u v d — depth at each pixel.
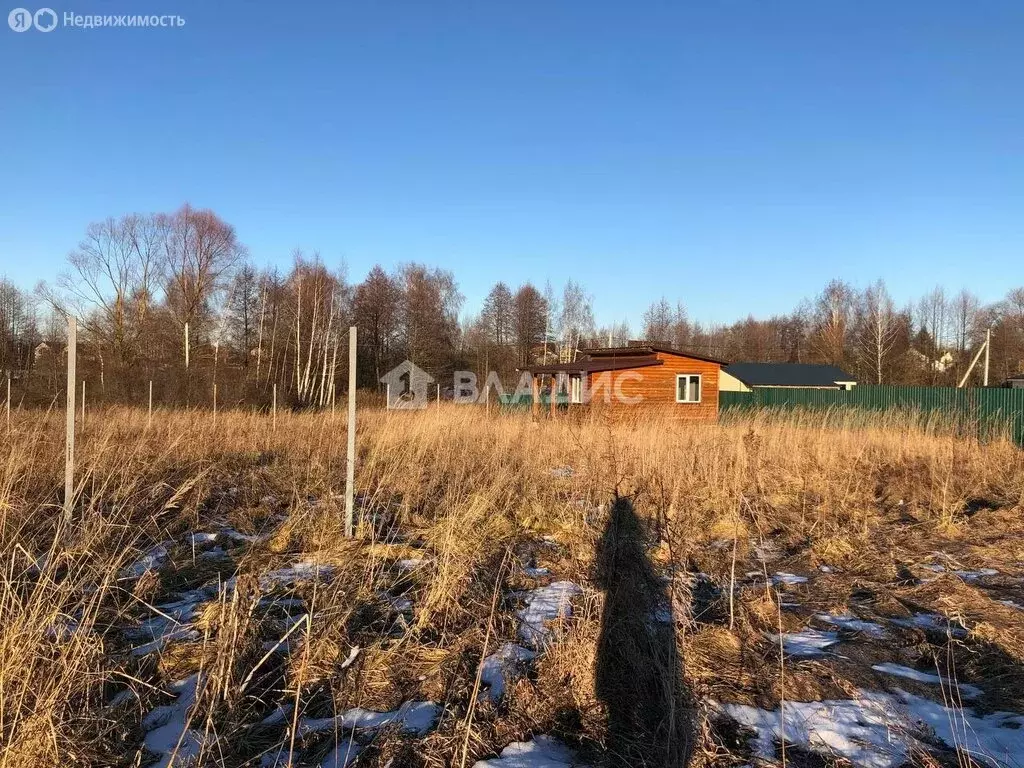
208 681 3.17
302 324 41.31
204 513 7.30
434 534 6.24
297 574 5.21
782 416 15.19
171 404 22.38
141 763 2.83
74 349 5.41
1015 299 55.81
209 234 43.41
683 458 9.35
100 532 4.64
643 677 3.53
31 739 2.60
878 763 2.97
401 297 47.72
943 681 3.86
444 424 12.36
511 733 3.17
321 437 11.74
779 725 3.29
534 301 55.88
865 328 50.75
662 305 67.88
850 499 9.19
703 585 5.55
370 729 3.17
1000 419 17.59
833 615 4.95
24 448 6.44
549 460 10.15
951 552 6.84
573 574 5.34
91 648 3.15
